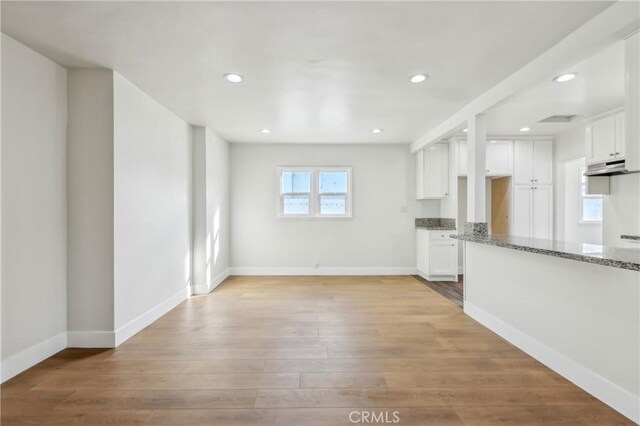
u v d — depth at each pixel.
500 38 2.22
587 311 2.01
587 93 3.25
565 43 2.22
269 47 2.34
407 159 5.75
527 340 2.56
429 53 2.43
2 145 2.16
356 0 1.82
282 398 1.95
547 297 2.35
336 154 5.75
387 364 2.39
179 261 4.04
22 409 1.85
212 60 2.54
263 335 2.97
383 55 2.46
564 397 1.95
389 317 3.47
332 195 5.79
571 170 5.05
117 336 2.73
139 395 1.99
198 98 3.38
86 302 2.69
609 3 1.84
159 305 3.50
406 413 1.81
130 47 2.34
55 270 2.57
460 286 4.89
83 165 2.68
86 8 1.88
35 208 2.39
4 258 2.17
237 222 5.71
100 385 2.10
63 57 2.48
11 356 2.21
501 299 2.93
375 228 5.77
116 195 2.74
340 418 1.76
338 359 2.47
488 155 5.07
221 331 3.07
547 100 3.46
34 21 2.01
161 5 1.85
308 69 2.70
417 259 5.73
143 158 3.18
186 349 2.66
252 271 5.73
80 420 1.75
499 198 5.45
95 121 2.69
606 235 4.07
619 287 1.80
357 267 5.75
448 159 5.43
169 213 3.77
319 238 5.77
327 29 2.11
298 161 5.74
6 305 2.18
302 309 3.76
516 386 2.08
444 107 3.69
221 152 5.21
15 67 2.24
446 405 1.88
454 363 2.40
